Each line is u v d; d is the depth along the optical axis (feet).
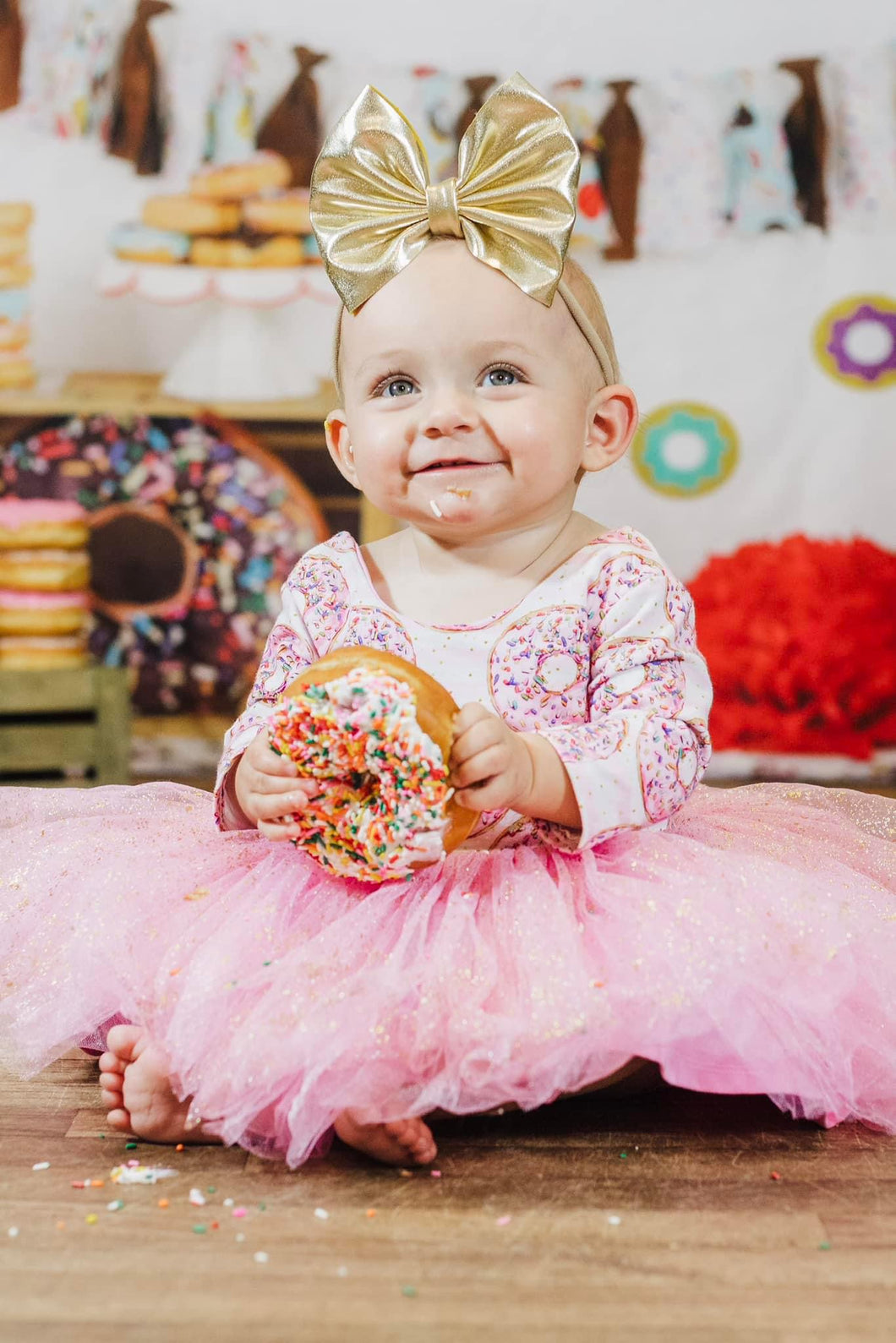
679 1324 2.45
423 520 3.89
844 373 11.59
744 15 11.44
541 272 3.74
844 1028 3.37
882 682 11.43
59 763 9.51
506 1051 3.06
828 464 11.62
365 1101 3.06
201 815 4.32
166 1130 3.29
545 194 3.74
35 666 9.77
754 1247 2.76
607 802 3.52
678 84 11.52
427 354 3.73
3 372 11.54
